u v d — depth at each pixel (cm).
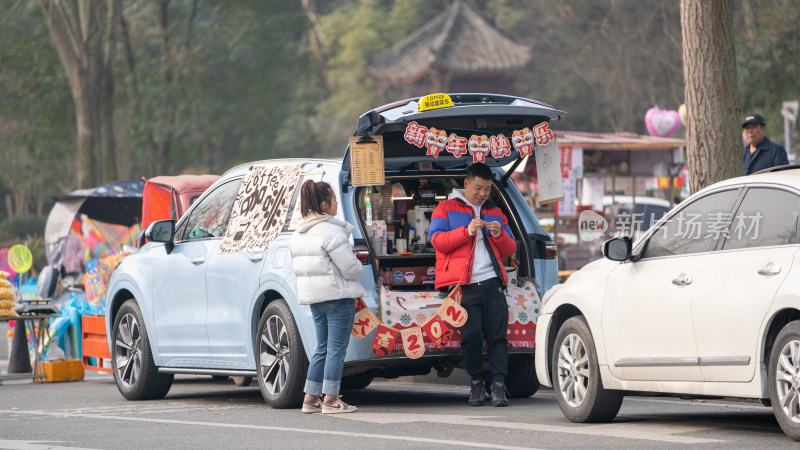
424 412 2102
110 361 3036
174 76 10250
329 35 16200
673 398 2402
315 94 15612
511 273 2248
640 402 2330
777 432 1728
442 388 2708
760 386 1570
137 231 4516
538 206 4928
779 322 1576
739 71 8144
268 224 2255
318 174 2188
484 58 13312
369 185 2116
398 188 2323
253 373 2266
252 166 2402
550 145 2280
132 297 2697
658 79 10594
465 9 14162
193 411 2239
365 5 16225
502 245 2164
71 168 12444
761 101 8400
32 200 14238
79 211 4494
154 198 3281
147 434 1877
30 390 2906
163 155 10569
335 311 2023
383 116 2077
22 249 3325
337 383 2056
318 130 14012
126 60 9950
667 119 4547
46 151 9338
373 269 2103
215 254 2366
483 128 2175
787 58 8081
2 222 12519
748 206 1662
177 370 2461
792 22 8144
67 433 1930
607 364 1839
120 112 12406
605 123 11588
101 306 3105
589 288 1892
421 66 13338
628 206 4541
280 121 12925
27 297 4047
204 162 13050
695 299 1675
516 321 2209
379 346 2080
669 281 1733
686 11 2589
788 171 1669
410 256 2188
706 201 1744
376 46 15400
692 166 2592
